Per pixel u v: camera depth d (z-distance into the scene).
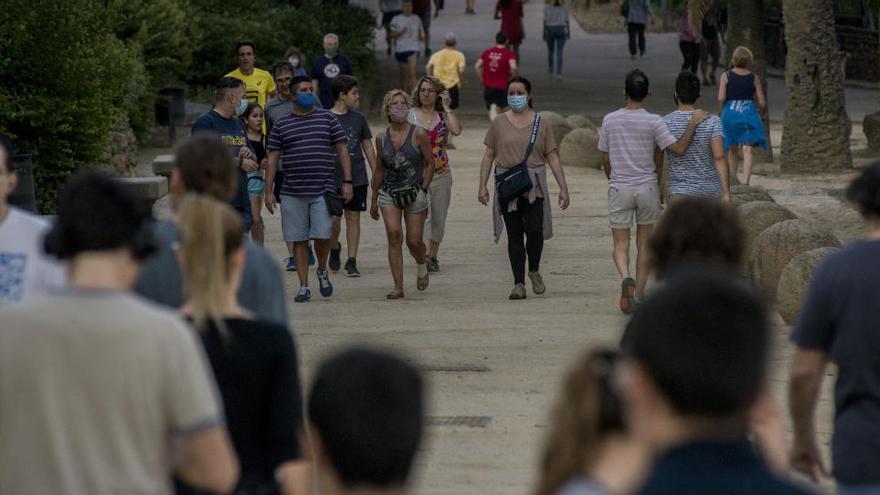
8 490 10.61
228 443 12.40
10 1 45.44
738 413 7.60
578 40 132.00
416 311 34.50
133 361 10.58
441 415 23.86
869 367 13.18
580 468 8.06
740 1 66.19
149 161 63.84
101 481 10.52
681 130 31.94
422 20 109.94
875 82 109.19
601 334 31.11
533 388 25.86
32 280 15.30
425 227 45.50
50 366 10.53
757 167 63.34
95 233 10.86
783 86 107.00
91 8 48.97
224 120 34.62
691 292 7.75
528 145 35.06
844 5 117.44
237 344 12.59
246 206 34.97
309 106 34.78
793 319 30.66
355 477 8.20
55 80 46.28
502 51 76.19
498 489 19.77
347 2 105.19
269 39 81.75
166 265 14.25
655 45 128.38
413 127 35.62
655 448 7.73
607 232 46.84
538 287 36.28
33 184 42.66
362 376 8.23
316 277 40.09
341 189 39.03
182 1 76.62
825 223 49.28
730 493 7.48
